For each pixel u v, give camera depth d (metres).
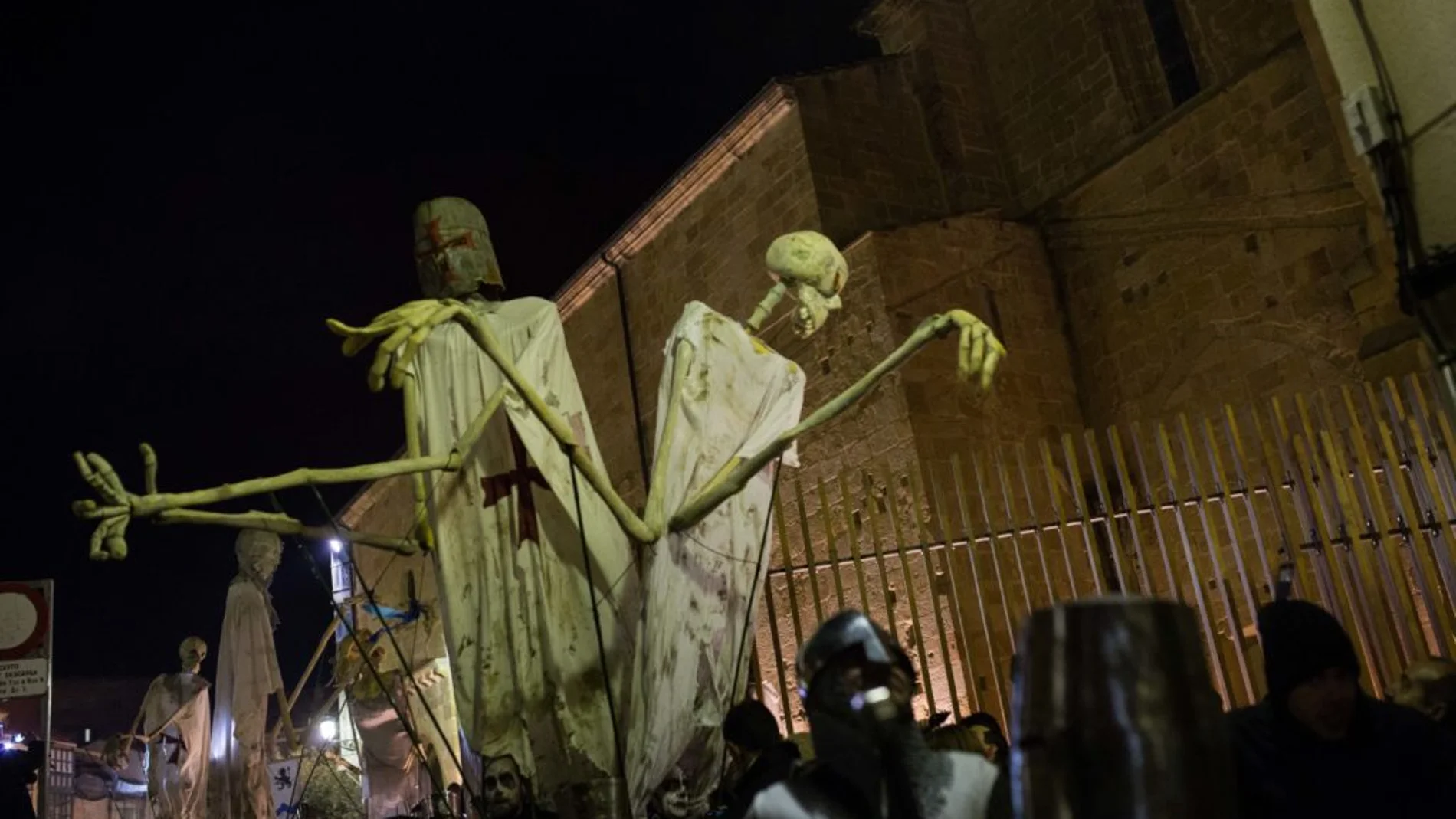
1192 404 16.45
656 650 6.18
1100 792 2.02
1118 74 18.38
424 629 16.03
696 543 6.44
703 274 19.86
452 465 6.66
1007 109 19.92
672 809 6.06
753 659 8.59
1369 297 13.97
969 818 2.98
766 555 6.75
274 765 15.32
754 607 6.55
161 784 15.13
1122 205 17.78
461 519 6.80
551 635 6.55
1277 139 15.95
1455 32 4.87
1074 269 18.25
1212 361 16.31
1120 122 18.25
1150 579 9.64
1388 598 9.35
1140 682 2.06
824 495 9.49
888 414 16.09
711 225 19.78
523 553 6.67
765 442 6.70
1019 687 2.17
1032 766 2.09
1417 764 3.63
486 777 6.24
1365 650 9.11
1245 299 16.03
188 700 15.48
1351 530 9.27
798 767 4.14
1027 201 19.41
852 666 3.09
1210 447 9.91
